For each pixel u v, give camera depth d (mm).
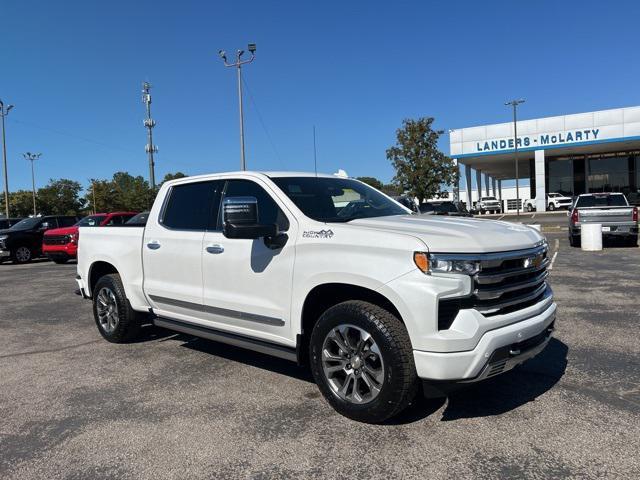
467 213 26109
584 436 3518
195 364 5352
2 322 7844
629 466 3129
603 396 4188
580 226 15734
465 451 3361
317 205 4469
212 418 3988
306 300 4078
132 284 5785
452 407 4043
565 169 50438
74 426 3932
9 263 20125
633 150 46844
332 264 3822
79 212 94438
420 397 4262
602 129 41062
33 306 9227
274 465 3271
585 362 5016
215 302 4754
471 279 3441
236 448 3502
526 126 43438
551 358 5148
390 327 3547
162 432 3777
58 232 17484
